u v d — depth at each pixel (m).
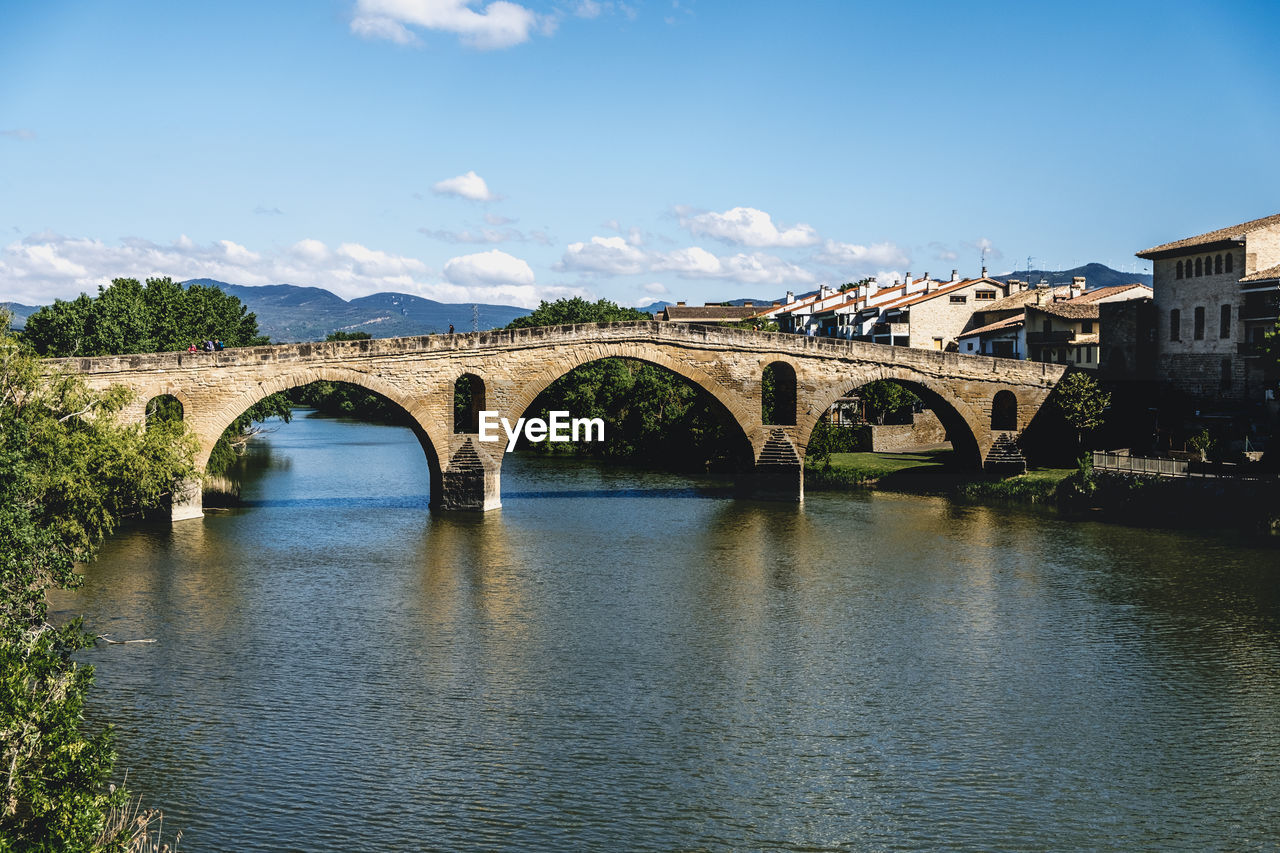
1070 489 76.19
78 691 24.73
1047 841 28.20
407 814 29.16
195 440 62.81
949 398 84.38
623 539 65.44
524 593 52.09
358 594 51.59
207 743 33.47
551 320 153.25
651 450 110.00
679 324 78.19
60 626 44.34
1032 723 35.66
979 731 35.00
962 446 88.00
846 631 45.84
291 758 32.50
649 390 112.31
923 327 122.50
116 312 87.00
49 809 21.94
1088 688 38.78
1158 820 29.28
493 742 33.97
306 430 158.38
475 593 52.00
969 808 29.91
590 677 40.03
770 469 80.81
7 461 35.00
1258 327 78.50
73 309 87.38
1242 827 28.95
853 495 83.19
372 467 104.25
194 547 61.81
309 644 43.59
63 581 35.78
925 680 39.72
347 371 70.75
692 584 53.94
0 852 21.16
